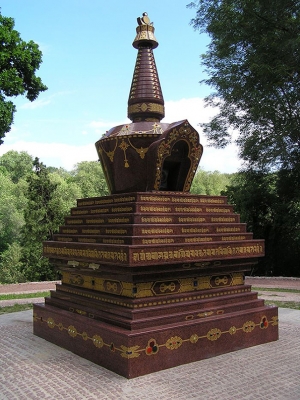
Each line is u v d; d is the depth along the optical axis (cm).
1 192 4319
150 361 640
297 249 2442
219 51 2217
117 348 643
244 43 2111
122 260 649
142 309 666
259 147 2158
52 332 835
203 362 690
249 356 722
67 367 681
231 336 747
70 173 6247
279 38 1920
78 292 810
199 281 759
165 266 689
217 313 748
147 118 852
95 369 666
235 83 2123
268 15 1942
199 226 759
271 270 2488
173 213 745
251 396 562
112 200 787
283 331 903
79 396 566
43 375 649
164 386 591
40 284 1998
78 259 773
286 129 2008
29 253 2691
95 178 4706
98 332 690
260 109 2031
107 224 752
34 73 1798
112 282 723
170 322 682
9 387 608
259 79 2012
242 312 775
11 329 974
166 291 710
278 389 586
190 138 803
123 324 660
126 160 800
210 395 564
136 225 675
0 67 1675
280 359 708
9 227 3962
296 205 2389
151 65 870
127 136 786
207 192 4959
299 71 1981
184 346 681
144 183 801
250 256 808
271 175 2461
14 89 1619
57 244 855
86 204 865
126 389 580
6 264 3031
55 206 2719
